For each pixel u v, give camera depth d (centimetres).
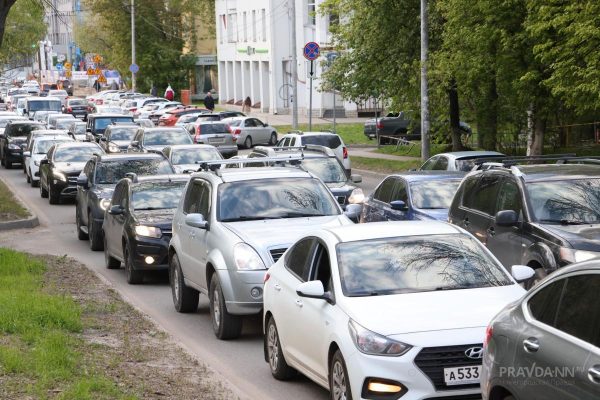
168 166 4678
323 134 6556
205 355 2372
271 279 2116
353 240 1900
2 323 2277
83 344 2225
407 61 7431
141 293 3319
